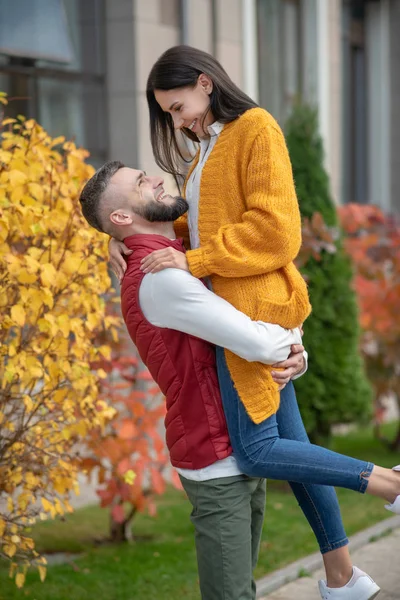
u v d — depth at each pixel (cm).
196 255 262
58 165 383
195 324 259
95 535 497
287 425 287
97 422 362
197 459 270
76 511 547
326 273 591
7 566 434
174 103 272
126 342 469
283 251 257
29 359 325
